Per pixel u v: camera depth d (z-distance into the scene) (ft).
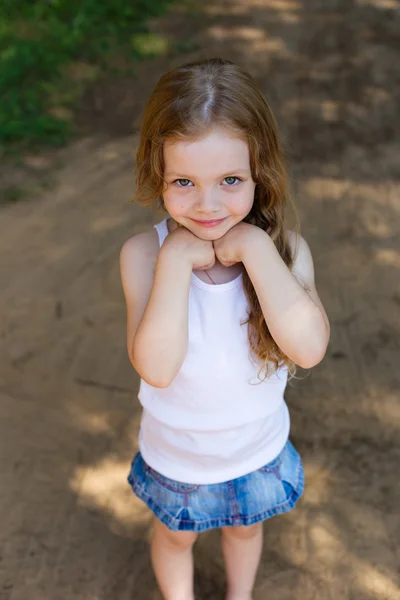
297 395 9.79
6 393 9.93
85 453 9.18
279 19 22.39
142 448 6.28
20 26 20.10
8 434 9.37
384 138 16.24
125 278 6.04
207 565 7.87
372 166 15.17
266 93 18.11
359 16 22.81
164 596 7.27
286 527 8.23
